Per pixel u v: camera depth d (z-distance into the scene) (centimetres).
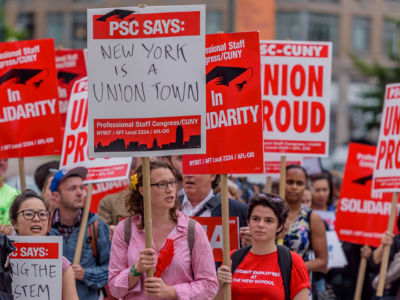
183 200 1084
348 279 1377
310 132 1141
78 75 1345
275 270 886
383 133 1221
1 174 1181
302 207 1178
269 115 1143
